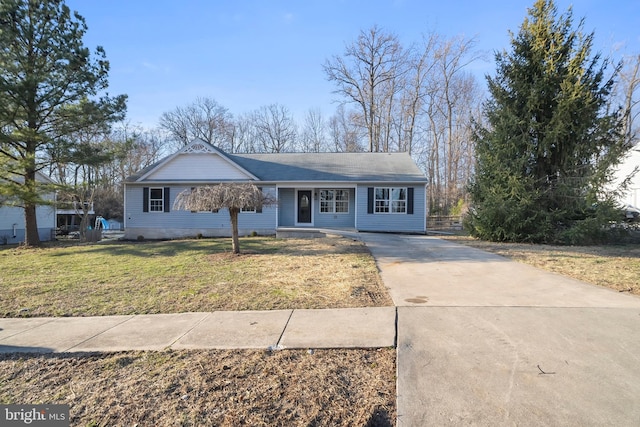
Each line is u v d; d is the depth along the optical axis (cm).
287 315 458
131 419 245
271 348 355
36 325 445
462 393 262
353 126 3397
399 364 310
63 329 427
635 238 1235
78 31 1341
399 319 429
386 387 279
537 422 226
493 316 433
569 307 464
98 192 3186
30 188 1338
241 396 271
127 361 335
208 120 4075
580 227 1148
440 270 738
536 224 1216
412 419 233
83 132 1505
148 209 1742
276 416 245
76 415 251
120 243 1522
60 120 1355
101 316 479
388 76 3166
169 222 1739
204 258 963
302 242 1300
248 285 632
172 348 361
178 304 526
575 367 299
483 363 309
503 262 824
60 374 313
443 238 1409
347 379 293
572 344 346
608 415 233
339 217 1783
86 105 1311
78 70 1312
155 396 273
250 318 450
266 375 301
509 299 509
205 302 532
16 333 415
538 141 1253
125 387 287
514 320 417
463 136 3306
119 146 1475
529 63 1238
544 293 539
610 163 1127
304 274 716
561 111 1151
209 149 1725
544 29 1215
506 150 1245
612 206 1140
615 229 1209
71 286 657
